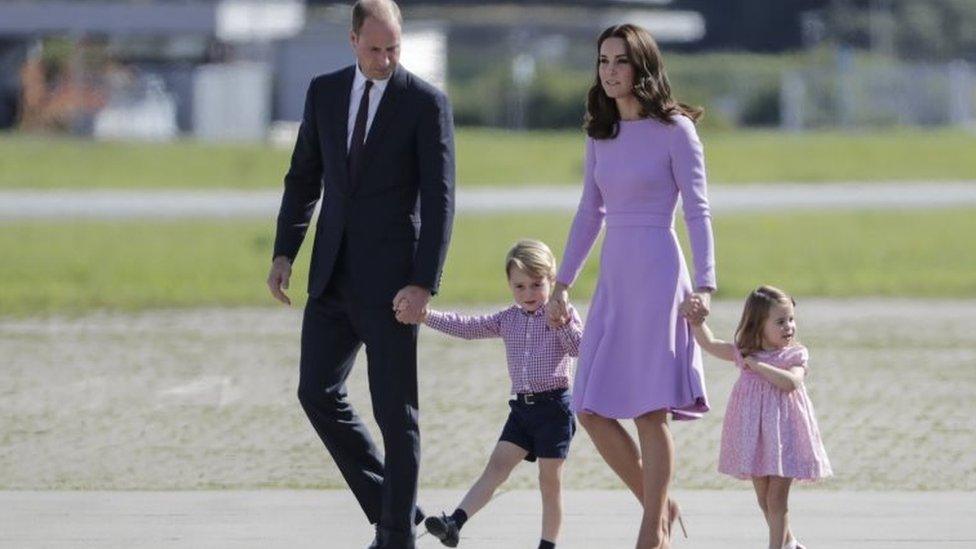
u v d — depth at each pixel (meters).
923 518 31.06
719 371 49.41
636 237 26.28
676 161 26.23
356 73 26.80
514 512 31.81
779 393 26.48
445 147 26.42
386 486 26.53
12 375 49.19
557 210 107.56
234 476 35.50
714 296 68.94
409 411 26.56
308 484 34.69
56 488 34.28
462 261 82.44
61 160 143.50
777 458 26.27
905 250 88.19
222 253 86.81
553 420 27.23
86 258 84.00
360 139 26.44
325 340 26.94
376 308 26.41
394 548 26.53
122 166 140.50
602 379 26.27
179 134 198.00
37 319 62.44
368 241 26.45
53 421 42.06
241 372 49.81
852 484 34.50
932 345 55.25
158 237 93.94
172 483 34.78
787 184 131.38
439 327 27.50
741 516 31.30
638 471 27.06
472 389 46.78
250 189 125.50
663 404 25.89
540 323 27.34
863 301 68.25
